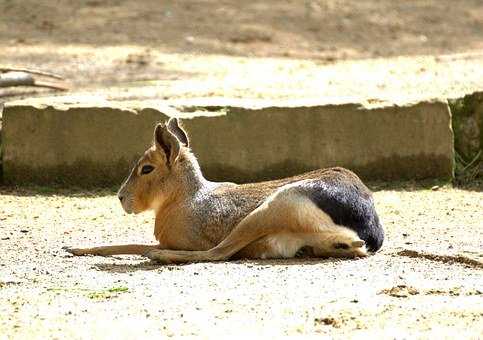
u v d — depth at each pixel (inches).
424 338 321.4
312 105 591.8
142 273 405.4
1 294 376.2
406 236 473.4
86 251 441.4
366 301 360.2
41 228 496.4
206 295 369.7
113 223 508.7
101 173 582.6
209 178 585.6
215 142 585.0
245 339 321.1
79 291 378.9
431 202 550.9
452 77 765.3
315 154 591.5
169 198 436.8
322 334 326.0
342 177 425.4
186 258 422.6
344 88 724.0
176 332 328.5
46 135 581.3
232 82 772.0
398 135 596.4
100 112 581.3
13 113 581.0
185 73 840.3
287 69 863.7
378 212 527.2
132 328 333.1
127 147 582.2
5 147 580.4
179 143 433.1
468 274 398.9
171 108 586.2
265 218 417.7
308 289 375.9
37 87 746.2
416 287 375.9
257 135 588.4
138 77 813.2
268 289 376.5
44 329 333.4
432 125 597.9
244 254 427.5
